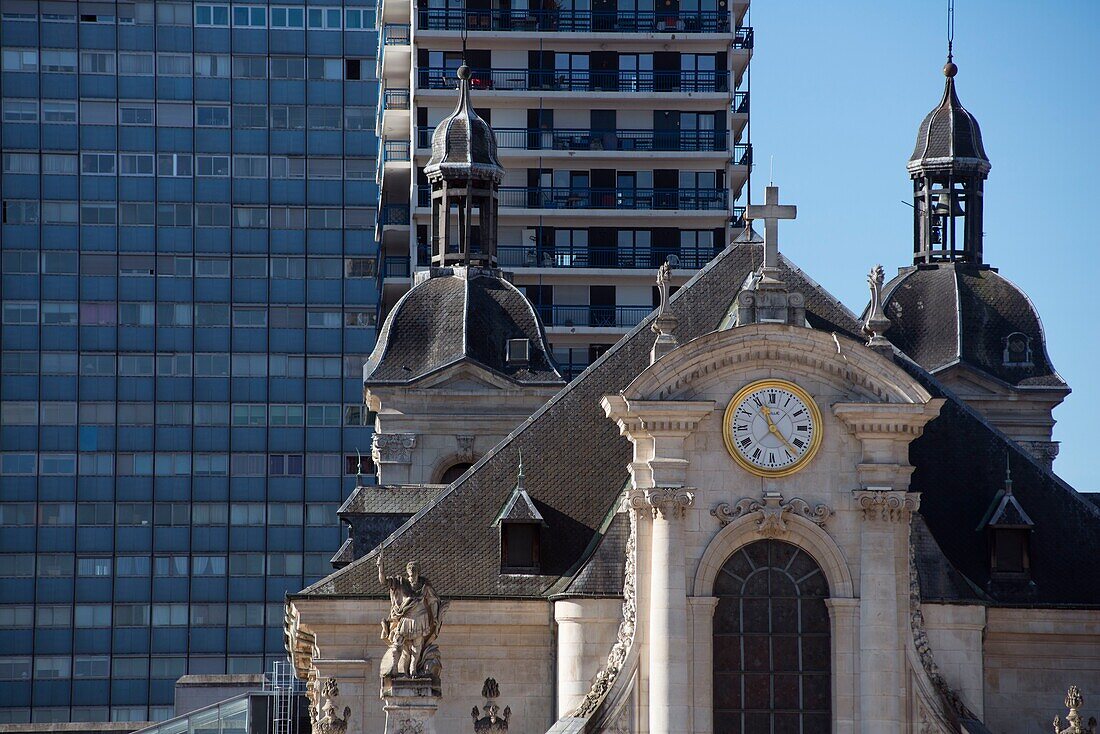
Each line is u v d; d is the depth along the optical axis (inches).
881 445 6525.6
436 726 6727.4
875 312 6894.7
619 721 6476.4
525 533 6850.4
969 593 6648.6
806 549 6545.3
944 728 6481.3
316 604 6796.3
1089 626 6786.4
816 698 6525.6
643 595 6520.7
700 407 6496.1
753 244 7421.3
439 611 6269.7
